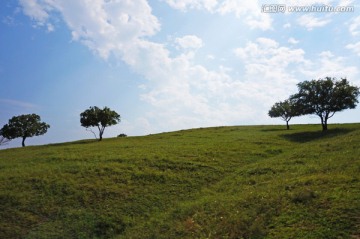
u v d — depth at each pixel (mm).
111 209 23391
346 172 22375
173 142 53562
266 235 15070
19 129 94000
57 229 20484
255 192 21922
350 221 14547
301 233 14445
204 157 38125
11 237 19609
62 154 43531
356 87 63562
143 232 19328
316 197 17922
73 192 26375
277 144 47562
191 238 16672
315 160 30547
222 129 76750
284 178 25125
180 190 27422
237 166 34906
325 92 63594
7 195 25422
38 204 24047
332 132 57094
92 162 36156
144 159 36906
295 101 67938
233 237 15602
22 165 37500
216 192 25984
